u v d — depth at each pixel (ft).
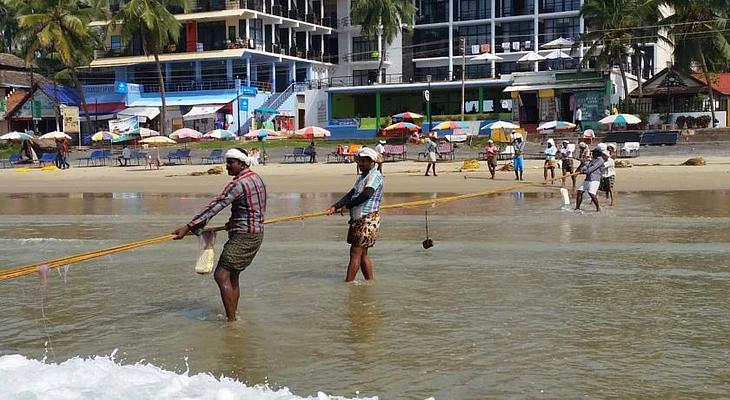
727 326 22.36
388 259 35.58
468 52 210.18
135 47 199.11
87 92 195.83
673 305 25.08
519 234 43.68
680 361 19.11
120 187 93.25
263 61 201.05
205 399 15.94
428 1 213.46
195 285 30.35
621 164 99.45
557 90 156.97
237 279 24.45
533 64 200.44
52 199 78.54
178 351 20.85
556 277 30.22
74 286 30.48
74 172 125.90
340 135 180.14
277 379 18.22
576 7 198.80
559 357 19.57
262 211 24.23
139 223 54.49
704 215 51.34
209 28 195.93
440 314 24.40
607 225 46.98
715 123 141.08
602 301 25.79
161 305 26.78
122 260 36.86
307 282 30.22
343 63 217.15
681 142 126.11
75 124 173.58
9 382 16.96
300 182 91.09
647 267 32.14
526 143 136.05
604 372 18.34
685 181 77.92
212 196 77.30
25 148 151.94
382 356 19.95
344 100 191.72
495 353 20.01
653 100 151.43
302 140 165.89
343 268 33.42
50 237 47.37
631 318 23.45
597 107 154.61
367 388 17.46
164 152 159.74
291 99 192.34
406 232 45.65
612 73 157.48
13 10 200.44
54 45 172.45
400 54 209.46
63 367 18.37
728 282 28.68
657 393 16.87
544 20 203.10
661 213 53.01
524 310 24.71
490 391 17.13
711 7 143.23
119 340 22.16
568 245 38.86
